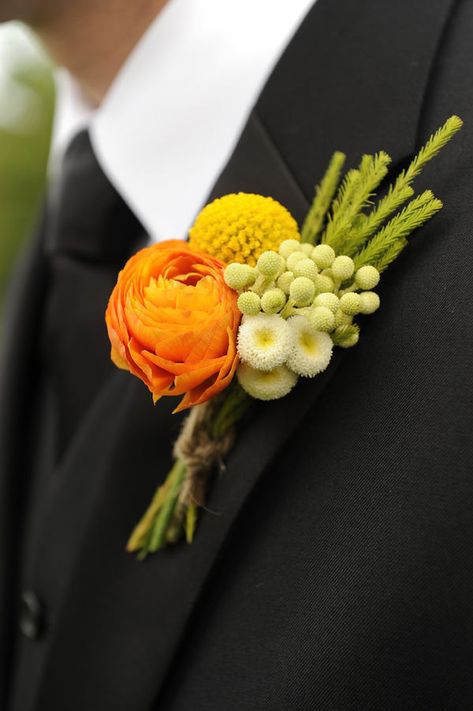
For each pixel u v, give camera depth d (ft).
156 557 1.60
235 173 1.60
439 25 1.57
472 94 1.51
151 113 1.77
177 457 1.55
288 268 1.40
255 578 1.52
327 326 1.38
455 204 1.47
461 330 1.43
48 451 2.09
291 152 1.57
